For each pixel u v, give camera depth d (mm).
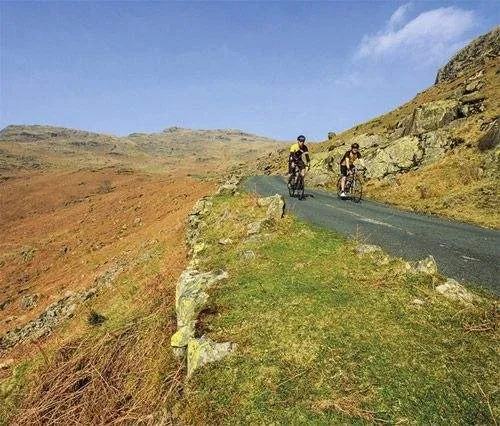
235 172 58156
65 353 7691
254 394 4125
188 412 4262
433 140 21328
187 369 5172
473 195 14188
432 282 6023
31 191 93562
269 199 11297
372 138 27844
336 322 5105
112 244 33625
